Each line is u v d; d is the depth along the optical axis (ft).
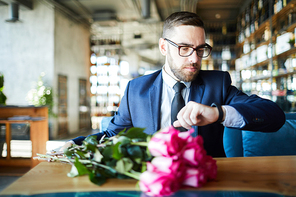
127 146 2.01
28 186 2.07
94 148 2.10
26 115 13.09
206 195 1.81
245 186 2.00
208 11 25.20
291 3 12.20
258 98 3.52
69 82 23.75
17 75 21.20
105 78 31.42
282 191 1.89
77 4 22.61
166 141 1.65
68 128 23.31
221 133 3.84
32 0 20.94
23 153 14.82
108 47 30.73
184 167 1.67
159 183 1.54
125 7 23.98
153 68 42.39
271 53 14.62
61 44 22.25
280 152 4.87
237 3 23.27
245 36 20.25
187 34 3.30
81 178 2.28
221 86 3.91
